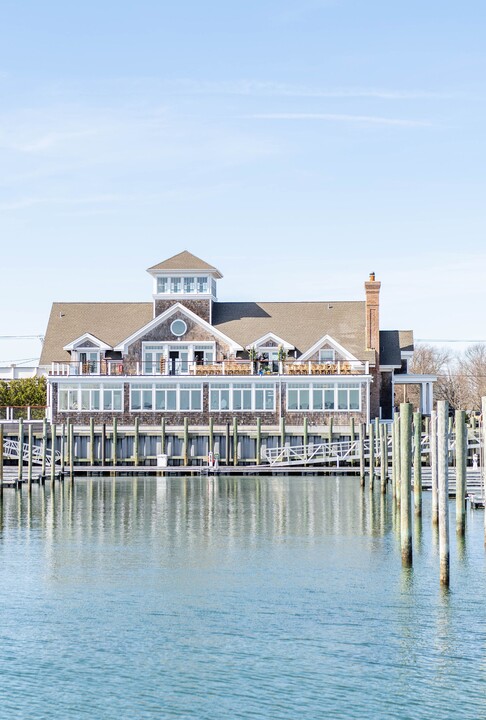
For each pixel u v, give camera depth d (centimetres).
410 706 1870
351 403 7562
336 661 2109
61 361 8019
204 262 8406
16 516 4472
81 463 7306
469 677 2012
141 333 8144
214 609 2547
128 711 1855
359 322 8562
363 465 5906
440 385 14975
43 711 1853
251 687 1967
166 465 7069
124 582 2889
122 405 7656
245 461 7194
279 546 3538
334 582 2862
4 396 8788
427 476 6203
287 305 8769
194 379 7619
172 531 3956
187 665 2091
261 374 7594
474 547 3416
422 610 2519
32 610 2547
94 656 2155
